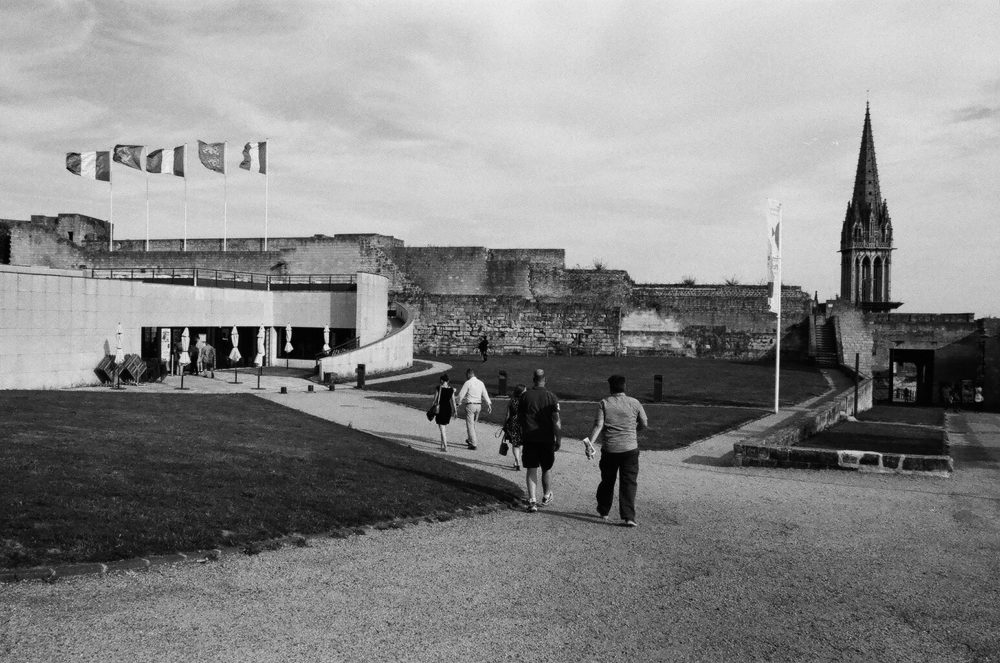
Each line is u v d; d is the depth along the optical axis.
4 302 23.12
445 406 16.42
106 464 10.70
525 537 9.33
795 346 49.62
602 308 50.84
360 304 37.84
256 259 56.66
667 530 9.91
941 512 11.19
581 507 11.27
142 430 14.52
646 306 51.94
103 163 57.94
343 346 37.91
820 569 8.28
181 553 7.63
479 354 51.62
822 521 10.55
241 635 5.91
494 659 5.72
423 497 10.96
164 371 28.98
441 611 6.68
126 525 8.05
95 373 27.02
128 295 28.97
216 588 6.91
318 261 57.69
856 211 103.75
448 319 52.19
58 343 25.28
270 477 11.04
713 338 50.31
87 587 6.66
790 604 7.16
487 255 58.75
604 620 6.62
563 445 17.69
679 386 31.50
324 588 7.11
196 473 10.76
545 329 51.47
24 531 7.47
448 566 8.00
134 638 5.71
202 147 55.28
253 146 56.25
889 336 50.53
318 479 11.30
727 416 22.88
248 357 38.19
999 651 6.18
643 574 7.96
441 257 58.38
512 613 6.71
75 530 7.67
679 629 6.47
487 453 16.31
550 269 58.09
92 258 57.69
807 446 17.86
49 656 5.32
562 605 6.95
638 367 40.66
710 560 8.55
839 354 45.78
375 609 6.65
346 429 18.05
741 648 6.12
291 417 19.45
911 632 6.55
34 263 57.91
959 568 8.41
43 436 12.69
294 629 6.09
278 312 39.88
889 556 8.85
